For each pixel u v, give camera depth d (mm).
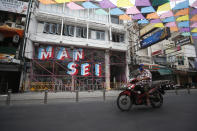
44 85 12523
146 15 14391
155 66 17188
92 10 16516
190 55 21469
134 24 17812
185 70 19469
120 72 17656
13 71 10781
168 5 12586
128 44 17484
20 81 11203
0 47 10133
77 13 15734
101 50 16359
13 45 10812
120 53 17531
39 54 13359
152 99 4512
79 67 14734
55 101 6129
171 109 4180
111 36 16766
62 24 14352
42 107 4559
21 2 11602
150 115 3424
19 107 4555
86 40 15336
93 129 2350
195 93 10414
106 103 5500
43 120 2939
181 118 3109
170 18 14656
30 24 12609
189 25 16266
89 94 9562
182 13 13867
